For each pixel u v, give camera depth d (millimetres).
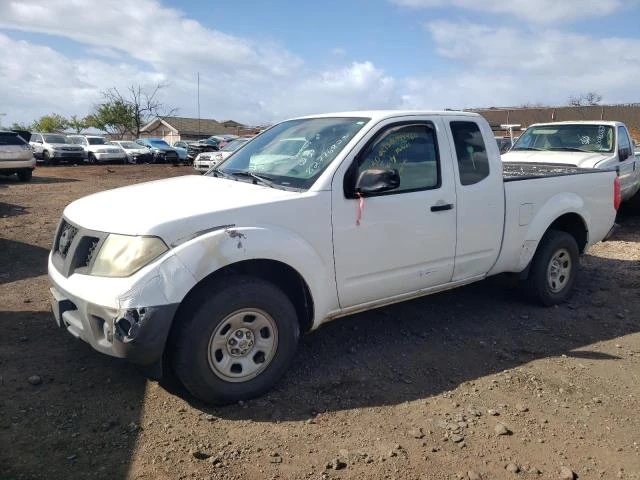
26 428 3207
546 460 3168
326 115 4746
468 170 4695
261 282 3613
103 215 3615
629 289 6414
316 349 4508
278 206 3670
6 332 4578
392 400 3756
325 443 3232
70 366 4000
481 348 4668
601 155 9398
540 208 5340
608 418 3635
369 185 3828
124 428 3271
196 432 3273
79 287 3391
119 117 59812
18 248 7836
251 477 2904
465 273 4828
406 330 4980
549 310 5641
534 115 49344
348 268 4016
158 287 3217
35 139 30656
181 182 4391
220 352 3516
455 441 3309
